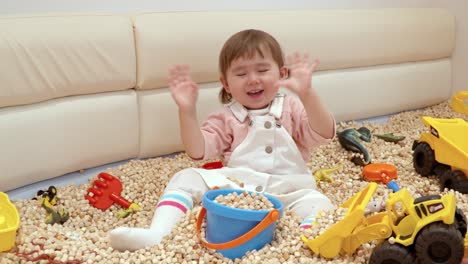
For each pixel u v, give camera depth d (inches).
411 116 106.6
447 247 43.3
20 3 72.2
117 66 70.1
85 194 65.8
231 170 60.5
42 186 66.6
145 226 59.7
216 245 49.0
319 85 92.4
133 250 50.7
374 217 48.6
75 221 60.7
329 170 73.5
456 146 68.3
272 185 60.5
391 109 105.8
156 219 54.2
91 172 71.4
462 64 116.3
